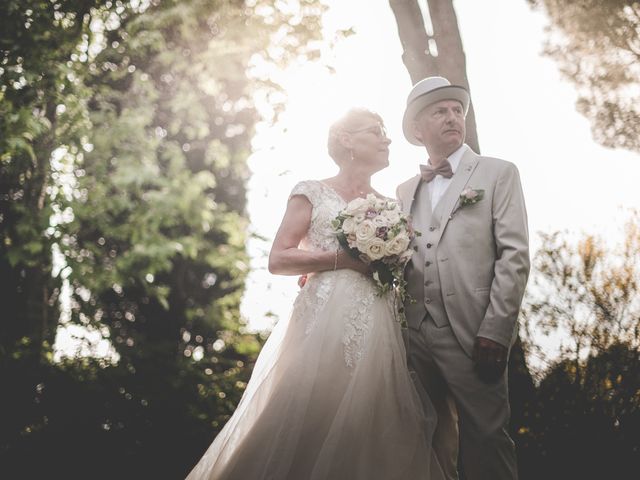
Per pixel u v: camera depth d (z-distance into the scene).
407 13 4.34
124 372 5.97
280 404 2.95
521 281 2.96
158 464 5.34
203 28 8.22
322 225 3.28
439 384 3.21
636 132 4.62
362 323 3.09
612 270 4.08
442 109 3.30
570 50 4.77
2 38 5.86
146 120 8.45
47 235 6.79
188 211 9.03
